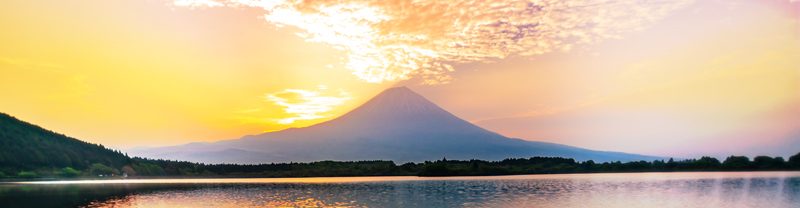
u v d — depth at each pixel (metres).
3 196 90.19
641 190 94.06
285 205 72.56
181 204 75.25
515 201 73.75
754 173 176.38
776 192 86.75
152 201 79.88
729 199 76.38
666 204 70.44
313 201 77.88
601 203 71.31
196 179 199.75
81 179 182.88
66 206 73.06
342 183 143.38
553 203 71.31
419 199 78.69
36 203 77.56
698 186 103.75
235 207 70.44
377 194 90.69
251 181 169.00
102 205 74.56
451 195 85.56
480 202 72.94
